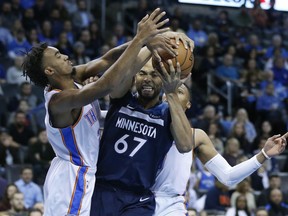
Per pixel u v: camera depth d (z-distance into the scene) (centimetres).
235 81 2688
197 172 2005
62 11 2819
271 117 2530
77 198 849
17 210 1653
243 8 2183
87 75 910
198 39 2927
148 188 895
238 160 1994
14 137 2105
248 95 2617
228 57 2792
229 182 952
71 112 841
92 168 863
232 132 2284
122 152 884
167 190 930
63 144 854
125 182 881
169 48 820
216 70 2777
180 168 934
